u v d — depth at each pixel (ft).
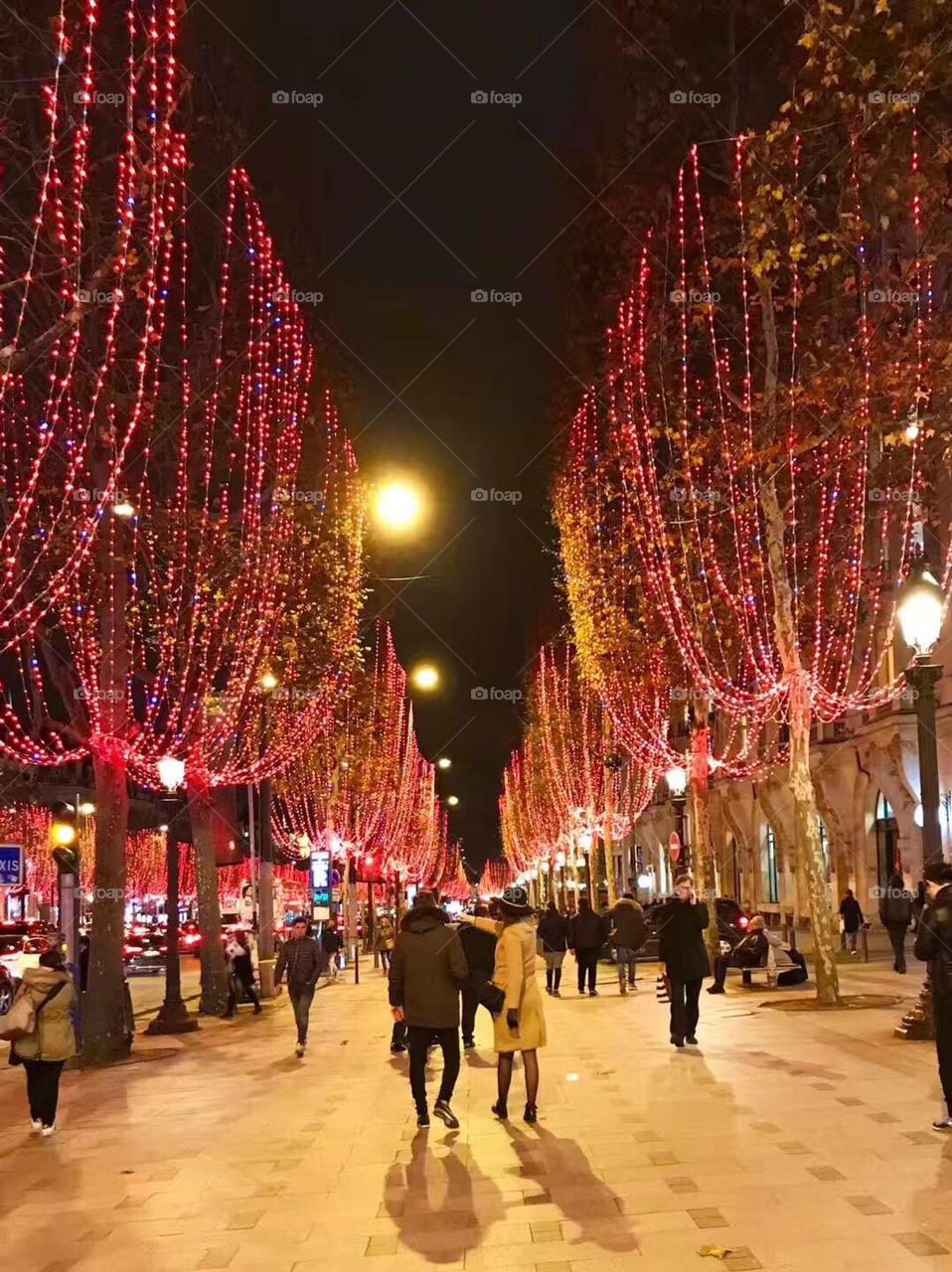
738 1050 45.98
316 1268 22.44
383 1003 87.76
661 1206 24.72
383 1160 31.19
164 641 73.10
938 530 92.07
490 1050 53.31
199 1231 25.39
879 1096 34.63
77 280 43.83
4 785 92.07
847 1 44.73
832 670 118.11
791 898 147.43
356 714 129.29
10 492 60.29
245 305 70.79
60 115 43.55
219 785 92.79
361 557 100.58
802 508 91.04
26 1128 39.93
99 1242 24.97
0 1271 23.31
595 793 172.14
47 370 56.44
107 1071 55.11
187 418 66.23
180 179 57.67
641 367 74.69
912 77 41.01
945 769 103.19
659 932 48.83
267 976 98.89
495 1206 25.68
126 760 67.92
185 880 276.62
